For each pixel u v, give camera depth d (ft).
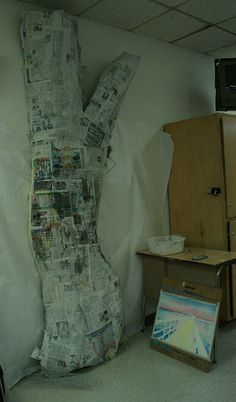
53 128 7.28
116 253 9.11
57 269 7.39
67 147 7.41
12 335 7.30
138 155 9.59
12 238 7.34
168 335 8.13
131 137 9.45
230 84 9.93
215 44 10.78
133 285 9.43
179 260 8.36
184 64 11.03
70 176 7.48
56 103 7.25
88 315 7.56
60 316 7.41
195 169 9.62
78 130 7.60
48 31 7.22
